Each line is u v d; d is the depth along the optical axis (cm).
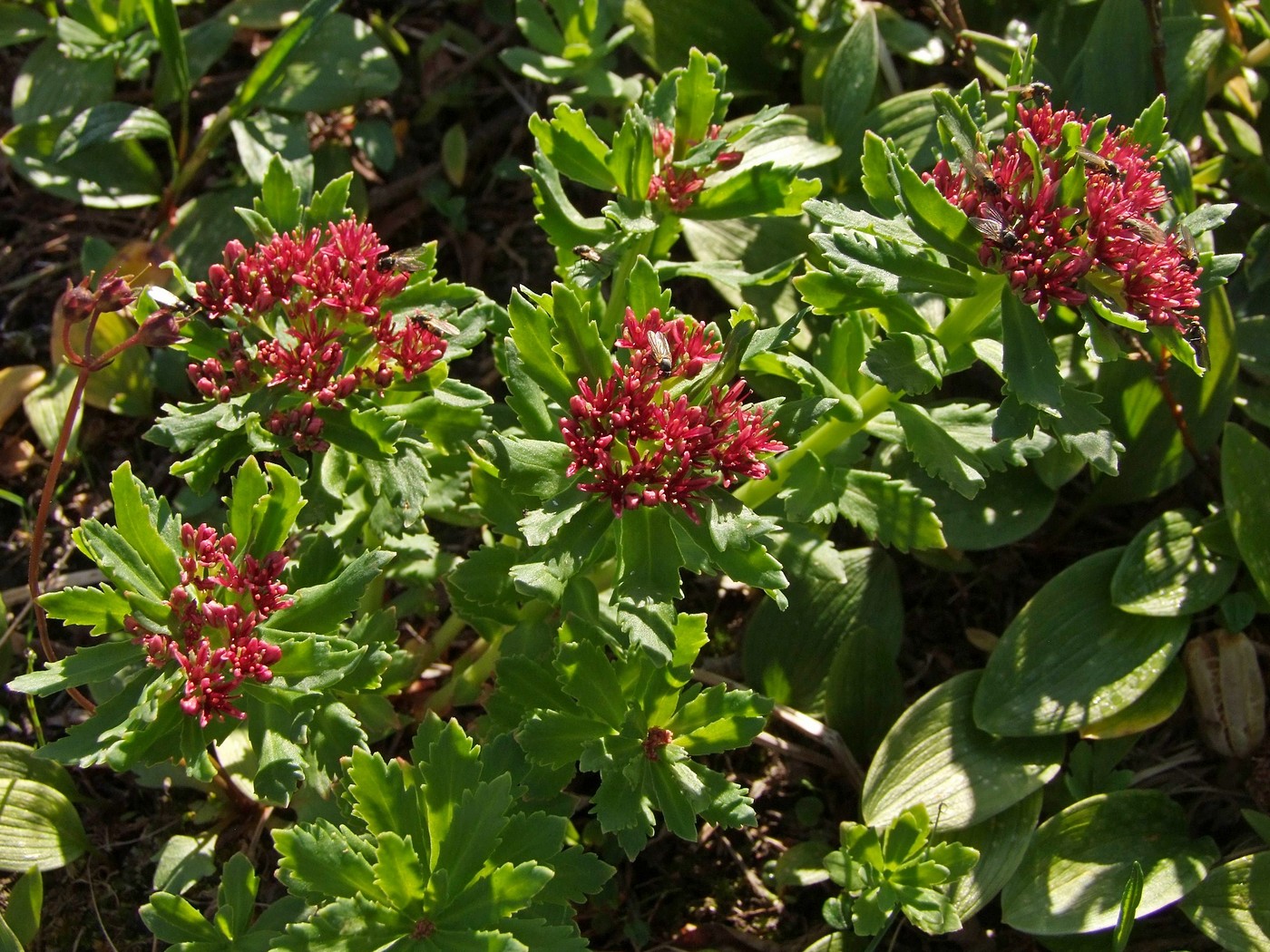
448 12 58
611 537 40
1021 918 43
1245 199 51
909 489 42
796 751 46
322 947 38
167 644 38
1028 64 41
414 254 42
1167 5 50
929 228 39
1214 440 48
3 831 43
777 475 42
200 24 54
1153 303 39
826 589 47
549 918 40
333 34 53
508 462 39
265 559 40
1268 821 44
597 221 43
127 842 45
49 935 44
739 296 50
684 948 45
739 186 43
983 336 41
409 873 38
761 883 46
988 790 44
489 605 42
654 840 46
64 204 54
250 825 45
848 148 51
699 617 39
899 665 49
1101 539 50
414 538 45
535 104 56
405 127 56
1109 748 45
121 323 50
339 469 42
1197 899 43
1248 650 45
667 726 41
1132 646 45
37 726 45
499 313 43
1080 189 39
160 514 39
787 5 53
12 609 48
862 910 42
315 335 41
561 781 41
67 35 51
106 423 51
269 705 39
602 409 39
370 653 40
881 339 43
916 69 55
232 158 55
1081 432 39
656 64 53
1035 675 45
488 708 42
